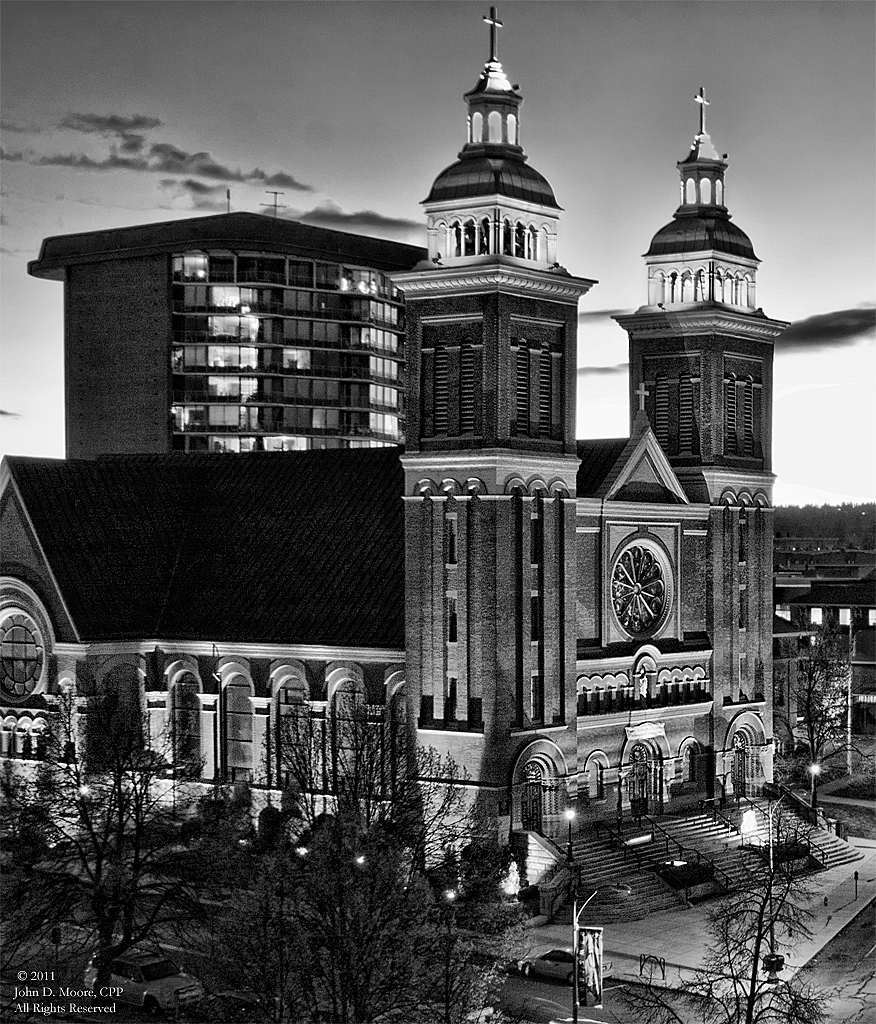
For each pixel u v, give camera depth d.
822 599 174.50
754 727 110.25
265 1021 61.75
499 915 72.50
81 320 174.38
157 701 103.06
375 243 179.25
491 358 90.19
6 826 82.19
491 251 91.12
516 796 90.56
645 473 102.56
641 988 74.12
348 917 63.59
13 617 103.62
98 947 74.75
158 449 169.75
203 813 92.75
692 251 108.69
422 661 92.12
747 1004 69.19
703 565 107.62
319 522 103.88
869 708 158.38
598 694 98.19
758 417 112.00
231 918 65.50
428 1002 63.72
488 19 94.19
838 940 85.69
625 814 99.69
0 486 103.88
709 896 92.25
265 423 171.00
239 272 170.00
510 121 94.31
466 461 90.56
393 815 79.69
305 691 98.56
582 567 97.62
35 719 102.06
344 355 175.88
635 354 110.38
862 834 111.75
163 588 105.44
